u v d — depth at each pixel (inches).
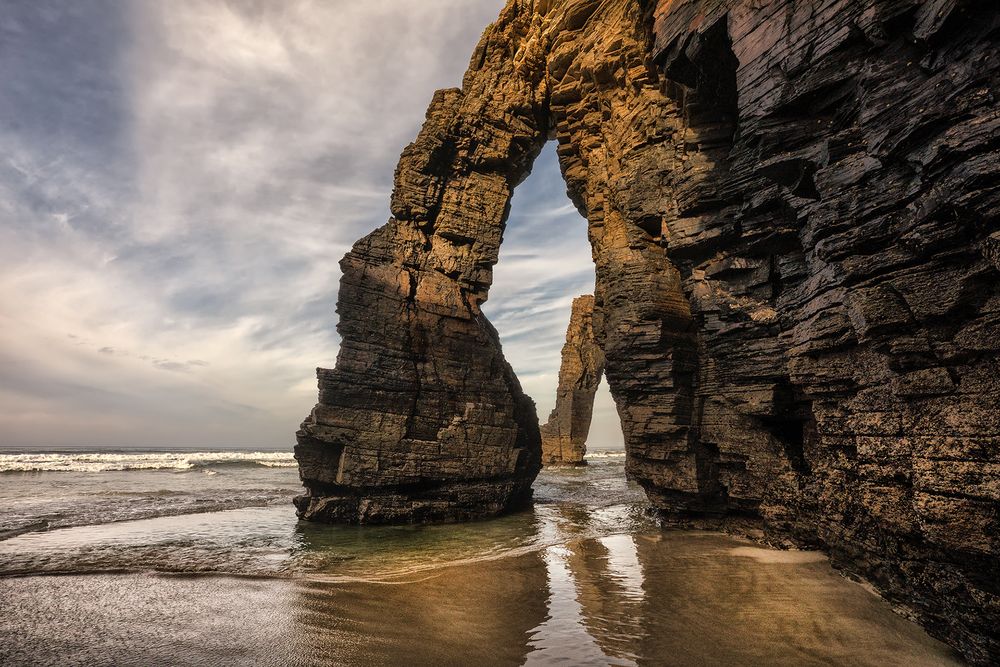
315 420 861.2
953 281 273.4
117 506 999.0
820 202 370.0
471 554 600.7
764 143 437.7
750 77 453.7
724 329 647.1
